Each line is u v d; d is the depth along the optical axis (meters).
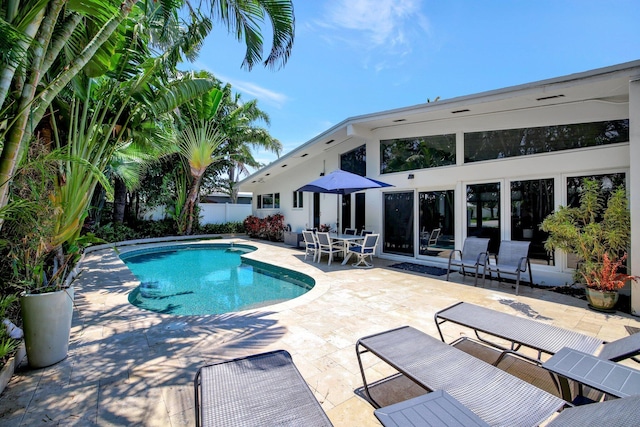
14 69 2.44
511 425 1.70
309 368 3.06
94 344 3.56
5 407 2.41
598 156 5.59
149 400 2.52
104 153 4.92
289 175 15.14
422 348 2.58
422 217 8.65
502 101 5.89
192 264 10.23
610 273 4.66
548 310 4.75
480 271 7.16
